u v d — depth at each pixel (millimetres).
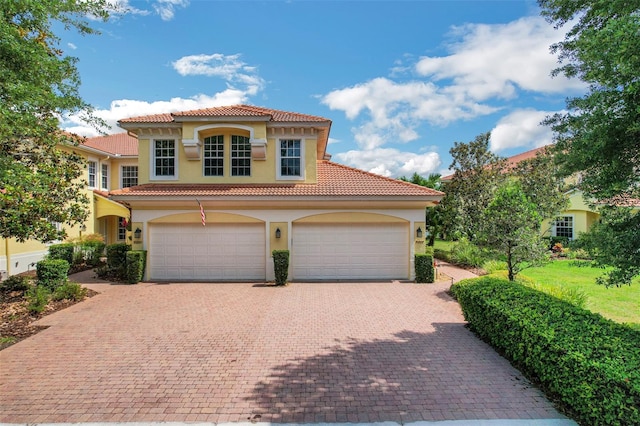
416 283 14492
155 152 16000
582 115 5625
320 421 4746
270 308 10734
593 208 6512
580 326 5609
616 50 4688
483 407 5074
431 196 14539
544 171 18375
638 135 5043
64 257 17703
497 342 7055
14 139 9117
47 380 6020
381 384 5809
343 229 15195
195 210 14953
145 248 15000
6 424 4730
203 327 8922
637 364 4270
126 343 7809
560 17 6445
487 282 8789
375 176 16844
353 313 10195
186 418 4844
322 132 16406
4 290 12367
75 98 9836
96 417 4879
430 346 7551
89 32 10602
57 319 9617
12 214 8875
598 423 4262
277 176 15844
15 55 8266
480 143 21094
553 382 5156
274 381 5934
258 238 15109
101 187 24000
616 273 5723
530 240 10727
